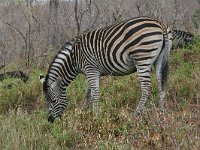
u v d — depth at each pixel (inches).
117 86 294.0
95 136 216.5
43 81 257.8
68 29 470.6
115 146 191.6
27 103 298.8
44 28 494.6
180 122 180.1
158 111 206.8
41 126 234.5
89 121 231.0
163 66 246.4
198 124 180.5
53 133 220.7
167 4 515.2
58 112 254.7
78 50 259.3
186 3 500.4
